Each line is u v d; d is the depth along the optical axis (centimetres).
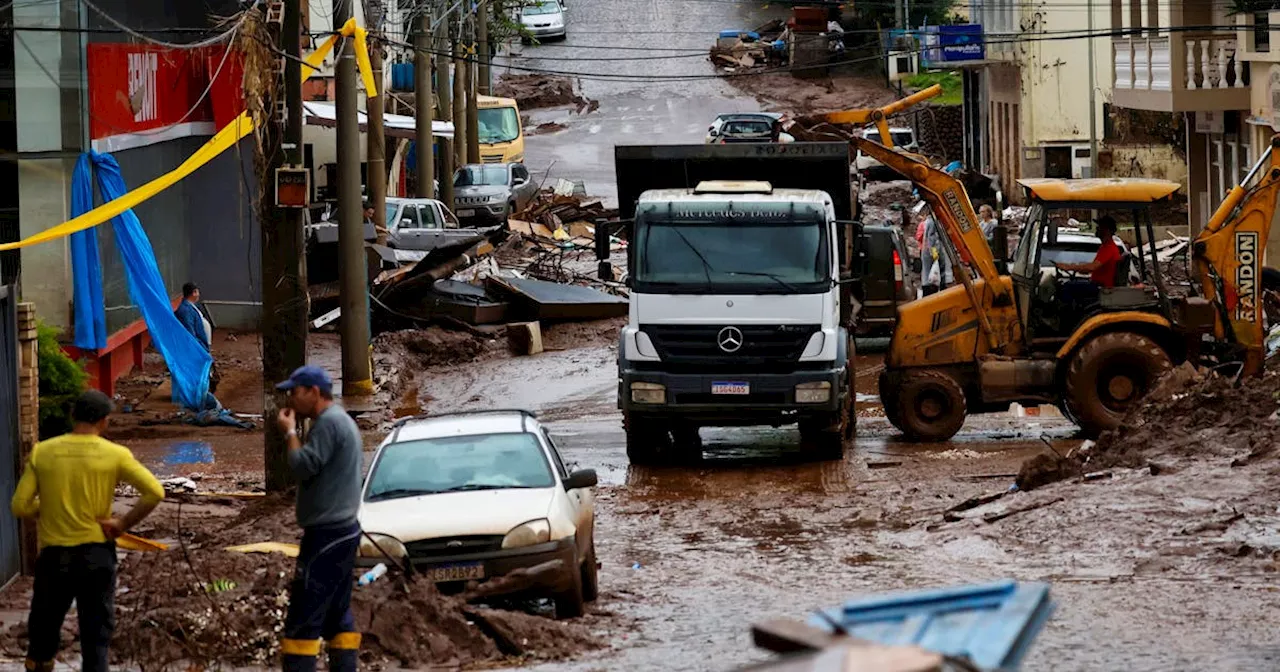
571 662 1769
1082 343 3481
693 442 3744
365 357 4403
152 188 3662
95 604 1563
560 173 10706
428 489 2150
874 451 3569
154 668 1739
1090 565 2266
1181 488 2591
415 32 7338
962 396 3625
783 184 3828
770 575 2381
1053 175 9750
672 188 3881
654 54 14400
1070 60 9581
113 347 4222
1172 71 6197
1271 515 2395
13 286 2262
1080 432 3706
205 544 2469
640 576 2412
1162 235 7331
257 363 4922
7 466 2242
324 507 1518
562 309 5481
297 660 1509
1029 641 755
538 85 13325
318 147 7700
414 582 1881
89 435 1567
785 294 3366
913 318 3641
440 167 8319
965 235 3597
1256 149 5994
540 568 2017
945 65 11069
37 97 3856
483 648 1842
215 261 5409
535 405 4422
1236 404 3014
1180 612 1884
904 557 2472
